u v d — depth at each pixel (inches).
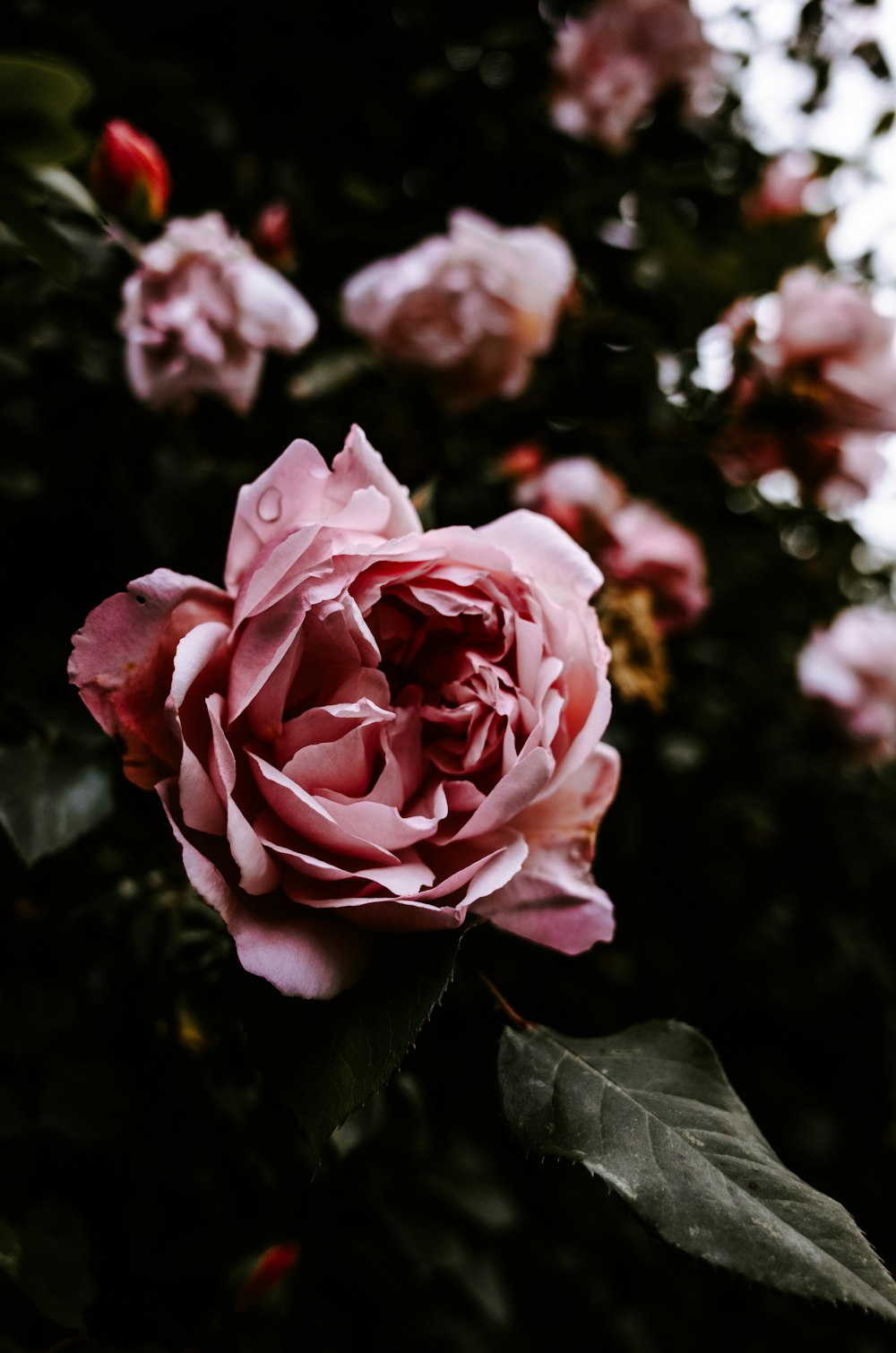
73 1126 14.9
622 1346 23.8
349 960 11.8
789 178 22.5
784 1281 11.0
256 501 12.3
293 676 12.2
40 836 13.9
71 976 16.5
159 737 11.9
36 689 16.4
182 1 23.3
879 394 19.9
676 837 23.4
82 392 18.3
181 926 15.8
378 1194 18.6
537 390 22.0
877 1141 28.3
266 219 19.7
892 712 25.0
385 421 20.5
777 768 25.8
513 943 19.0
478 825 12.2
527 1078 12.7
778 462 21.1
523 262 19.6
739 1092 26.4
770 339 20.5
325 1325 18.2
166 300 17.2
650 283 22.9
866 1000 26.7
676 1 23.9
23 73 13.8
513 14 25.5
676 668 23.5
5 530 17.3
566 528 19.3
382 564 12.4
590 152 25.0
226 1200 16.0
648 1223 11.5
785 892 25.7
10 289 17.8
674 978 23.8
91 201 15.5
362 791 12.2
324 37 24.4
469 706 12.5
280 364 20.1
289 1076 11.5
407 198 24.2
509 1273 23.7
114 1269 15.4
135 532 17.4
